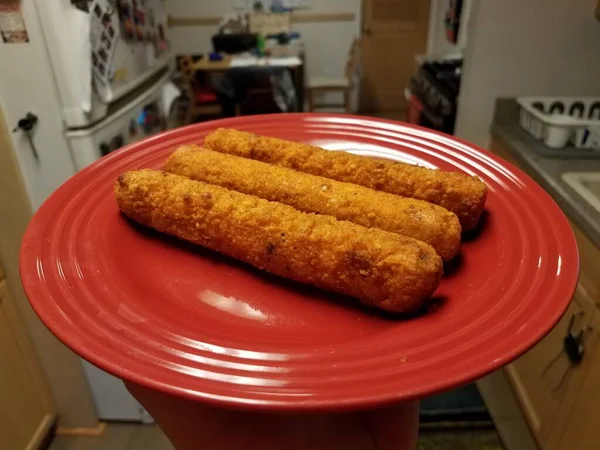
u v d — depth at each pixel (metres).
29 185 0.31
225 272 0.17
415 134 0.24
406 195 0.19
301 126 0.25
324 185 0.19
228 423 0.15
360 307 0.15
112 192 0.20
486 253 0.17
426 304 0.14
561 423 0.33
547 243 0.16
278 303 0.16
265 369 0.12
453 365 0.11
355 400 0.11
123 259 0.17
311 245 0.15
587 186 0.34
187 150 0.21
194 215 0.17
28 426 0.37
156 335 0.13
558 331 0.33
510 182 0.19
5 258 0.32
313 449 0.15
